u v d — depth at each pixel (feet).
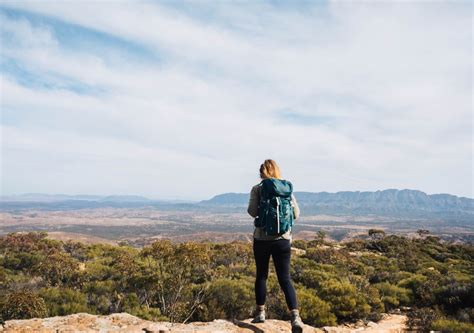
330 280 55.21
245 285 45.75
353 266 86.99
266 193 14.75
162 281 41.42
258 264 15.48
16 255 79.66
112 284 48.16
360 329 38.81
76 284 49.01
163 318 38.65
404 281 62.75
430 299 50.93
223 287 43.86
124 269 46.85
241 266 70.74
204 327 15.39
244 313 42.29
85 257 88.48
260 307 16.16
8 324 14.93
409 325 40.60
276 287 46.57
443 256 137.59
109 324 15.38
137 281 43.32
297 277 62.23
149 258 49.47
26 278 58.49
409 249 142.10
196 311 40.98
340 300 45.14
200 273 54.34
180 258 38.99
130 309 39.75
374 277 74.38
